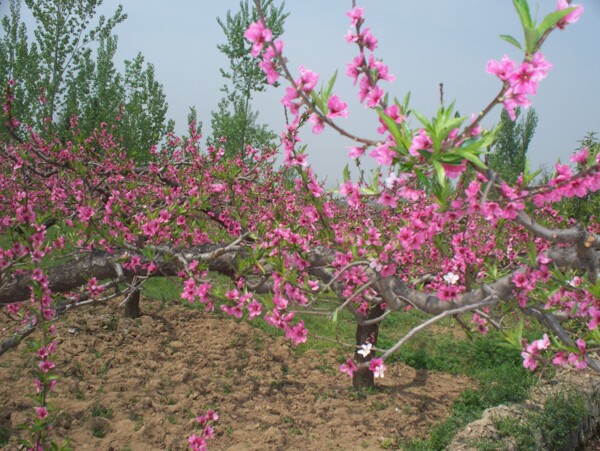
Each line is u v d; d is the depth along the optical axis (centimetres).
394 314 1193
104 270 435
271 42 194
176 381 744
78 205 512
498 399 755
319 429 663
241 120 1791
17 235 357
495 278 321
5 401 613
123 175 681
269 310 294
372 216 582
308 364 876
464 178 244
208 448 589
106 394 676
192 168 757
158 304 1057
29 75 2052
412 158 178
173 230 438
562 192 209
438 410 746
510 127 3175
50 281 430
